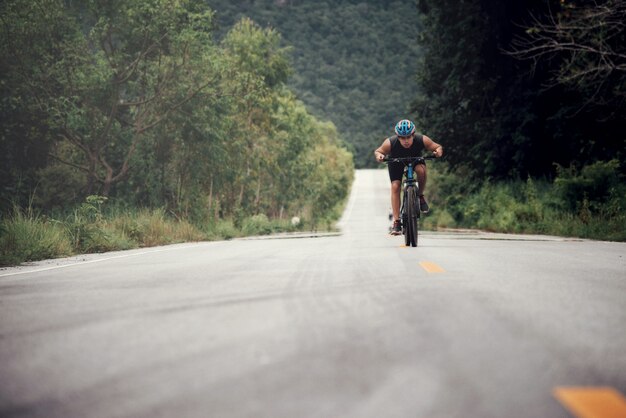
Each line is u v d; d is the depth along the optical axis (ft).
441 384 12.98
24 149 139.85
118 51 143.84
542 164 174.50
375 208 532.73
